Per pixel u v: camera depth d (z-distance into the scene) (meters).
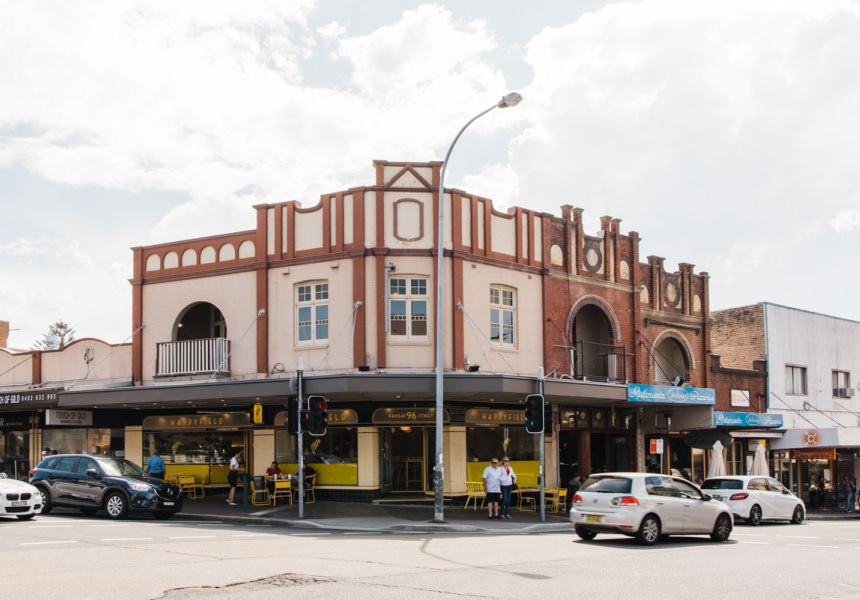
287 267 25.34
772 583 11.39
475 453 26.20
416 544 15.78
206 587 10.23
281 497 24.66
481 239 25.78
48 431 30.91
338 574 11.44
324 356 24.25
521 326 26.58
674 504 16.81
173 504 20.80
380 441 25.20
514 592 10.16
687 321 33.66
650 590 10.58
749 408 35.97
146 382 27.42
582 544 16.27
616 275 30.45
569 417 29.19
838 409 40.59
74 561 12.41
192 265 27.22
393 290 24.31
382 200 24.42
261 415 21.80
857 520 31.89
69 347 29.94
